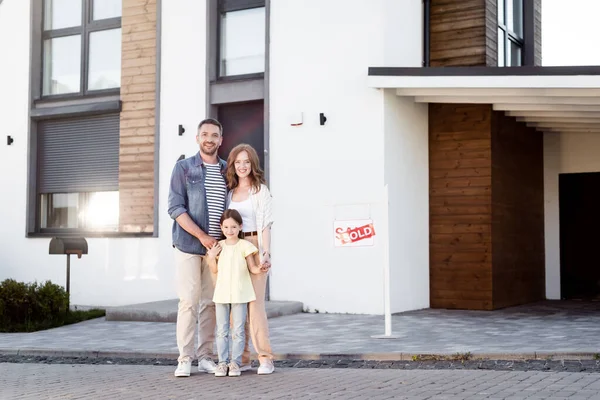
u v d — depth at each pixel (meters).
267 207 6.78
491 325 9.85
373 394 5.58
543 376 6.20
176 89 12.98
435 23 12.72
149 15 13.34
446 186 12.25
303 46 11.80
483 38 12.30
